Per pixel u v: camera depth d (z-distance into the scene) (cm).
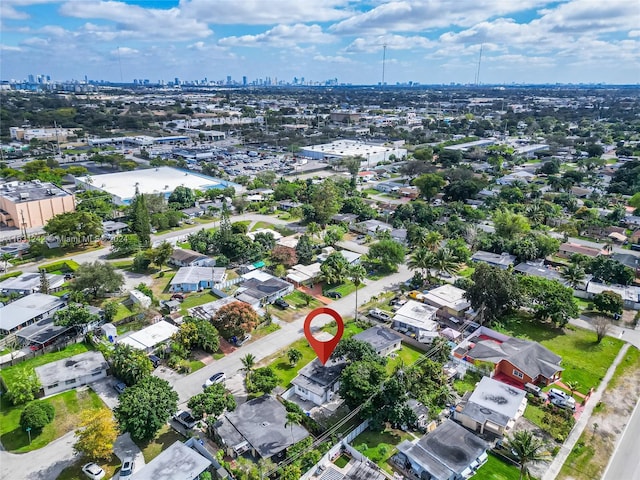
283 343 8894
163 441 6406
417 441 6197
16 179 19812
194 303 10469
